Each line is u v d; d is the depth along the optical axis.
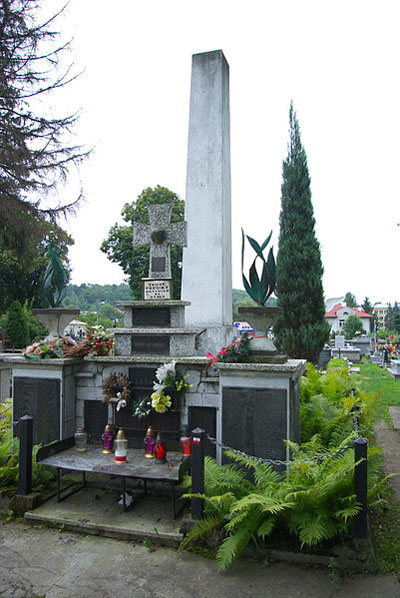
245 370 5.71
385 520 5.41
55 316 7.40
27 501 5.51
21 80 16.36
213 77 10.32
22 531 5.13
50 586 4.04
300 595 3.91
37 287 32.09
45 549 4.72
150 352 6.83
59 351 6.80
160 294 7.36
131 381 6.65
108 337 7.12
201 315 9.82
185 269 10.02
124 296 96.50
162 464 5.57
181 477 5.25
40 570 4.31
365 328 78.12
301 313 15.55
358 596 3.88
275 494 4.62
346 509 4.30
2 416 8.27
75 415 6.92
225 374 5.84
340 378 10.81
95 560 4.50
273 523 4.43
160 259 7.55
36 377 6.79
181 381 6.23
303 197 15.88
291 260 15.74
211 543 4.70
